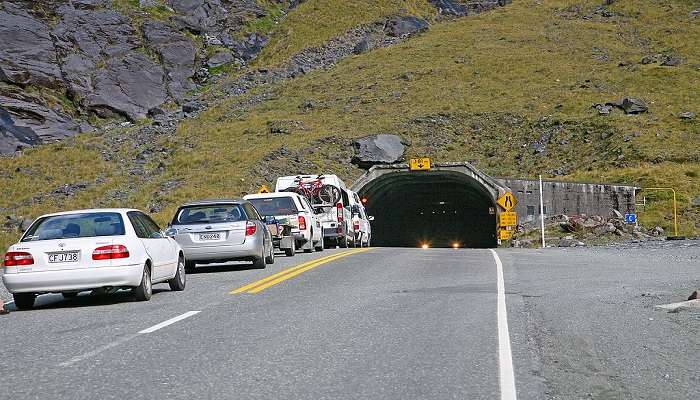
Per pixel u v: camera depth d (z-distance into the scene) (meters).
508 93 97.75
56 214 18.70
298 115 96.12
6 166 80.75
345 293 18.80
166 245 20.11
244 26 142.12
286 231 33.75
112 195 71.06
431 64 113.25
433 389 9.05
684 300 16.81
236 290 19.86
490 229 93.38
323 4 150.62
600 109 86.31
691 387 9.20
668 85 96.75
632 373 9.91
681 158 69.94
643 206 58.28
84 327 14.29
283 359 10.88
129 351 11.57
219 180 71.06
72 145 90.44
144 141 92.19
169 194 68.00
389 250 39.84
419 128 86.88
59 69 109.81
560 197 59.78
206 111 104.06
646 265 26.28
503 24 137.25
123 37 121.06
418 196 86.06
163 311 16.22
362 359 10.84
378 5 152.25
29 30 111.38
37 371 10.20
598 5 146.38
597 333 12.81
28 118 97.31
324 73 117.12
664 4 144.88
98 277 17.42
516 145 82.38
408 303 16.80
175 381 9.52
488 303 16.58
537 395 8.74
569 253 34.69
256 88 113.75
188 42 125.81
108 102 108.38
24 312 17.38
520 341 12.12
